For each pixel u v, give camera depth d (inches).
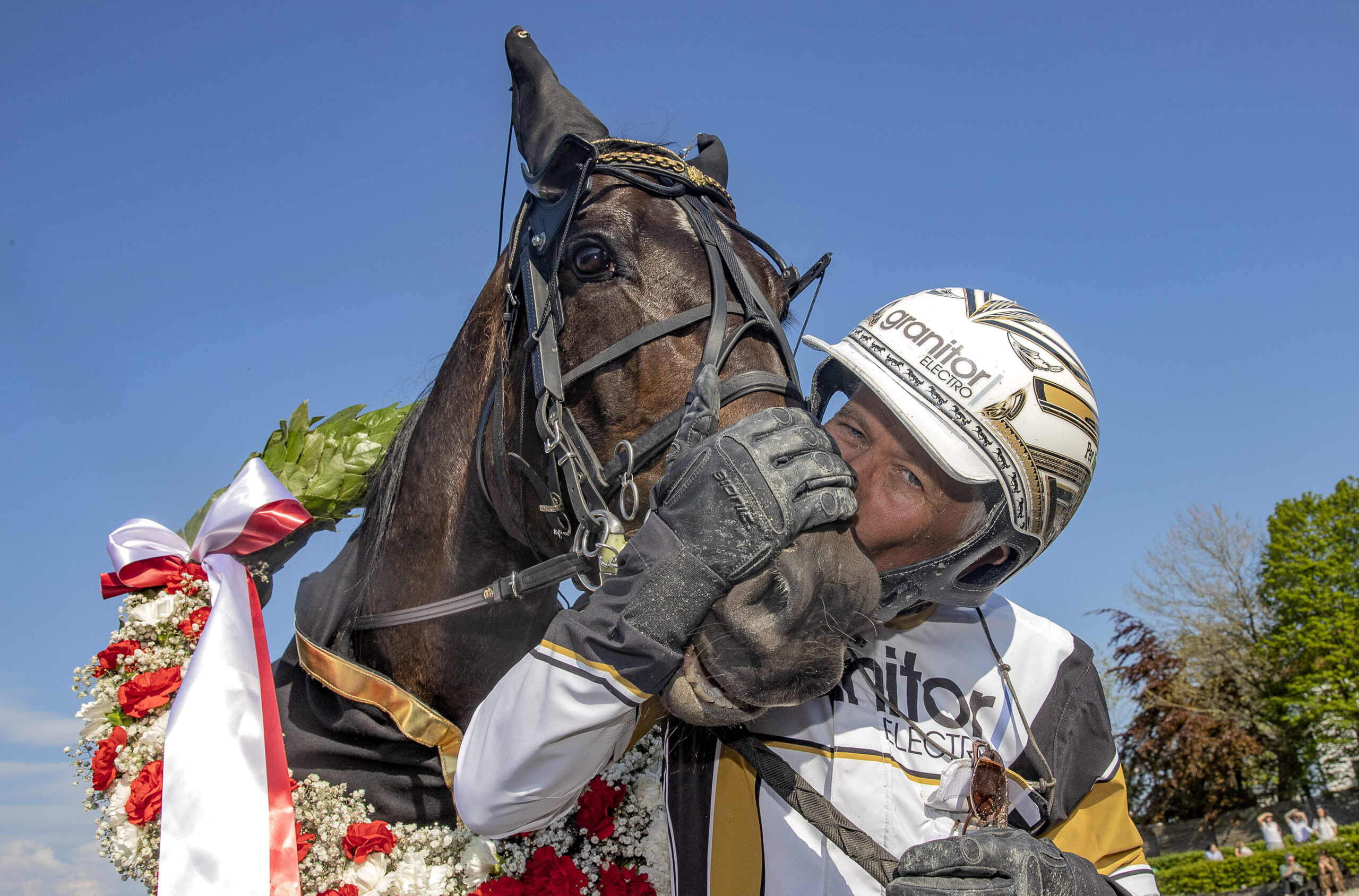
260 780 65.0
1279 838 696.4
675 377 55.8
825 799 57.0
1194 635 961.5
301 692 71.9
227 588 73.4
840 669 47.0
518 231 68.1
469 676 68.6
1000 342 58.1
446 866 64.2
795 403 55.6
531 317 60.9
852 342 60.5
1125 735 1010.7
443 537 69.1
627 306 58.0
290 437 89.5
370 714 67.4
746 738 59.4
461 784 54.1
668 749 65.2
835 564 46.4
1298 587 949.2
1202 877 649.0
